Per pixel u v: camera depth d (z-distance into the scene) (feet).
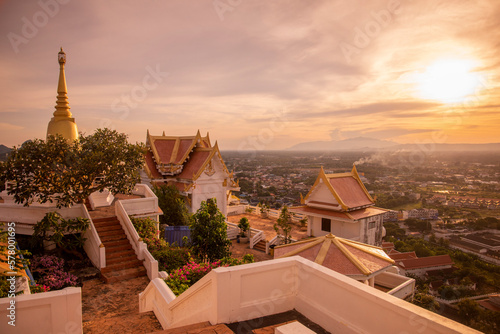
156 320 28.19
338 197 76.95
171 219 81.10
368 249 41.78
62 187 47.29
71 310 17.30
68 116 69.92
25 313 16.35
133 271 46.01
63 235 47.57
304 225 100.73
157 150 108.17
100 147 50.14
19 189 45.14
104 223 52.80
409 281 43.24
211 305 18.43
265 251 80.64
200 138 108.68
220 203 101.86
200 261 51.75
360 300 15.65
